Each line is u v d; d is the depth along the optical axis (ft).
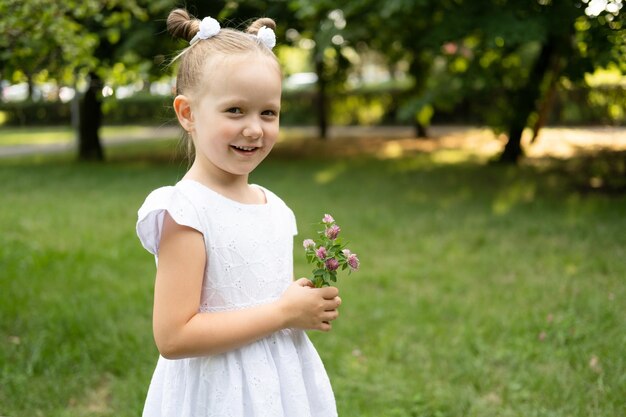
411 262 17.94
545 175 32.09
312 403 5.91
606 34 21.49
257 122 5.24
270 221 5.78
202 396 5.41
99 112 42.22
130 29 31.35
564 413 9.69
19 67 13.82
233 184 5.64
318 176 33.88
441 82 35.99
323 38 31.58
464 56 32.65
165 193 5.28
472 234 20.52
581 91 45.96
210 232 5.32
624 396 9.86
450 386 10.80
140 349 11.86
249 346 5.45
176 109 5.56
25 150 50.08
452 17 25.93
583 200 25.38
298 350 5.89
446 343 12.41
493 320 13.26
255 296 5.54
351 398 10.36
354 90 70.69
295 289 5.47
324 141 56.39
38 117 75.15
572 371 10.91
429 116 56.59
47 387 10.54
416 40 35.86
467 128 63.93
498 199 26.18
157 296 5.26
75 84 16.15
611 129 47.39
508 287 15.40
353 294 15.17
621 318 12.75
